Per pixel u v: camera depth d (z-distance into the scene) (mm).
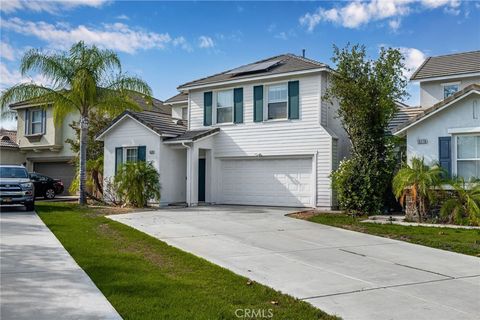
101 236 11203
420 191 14508
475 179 14164
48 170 32625
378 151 16641
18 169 18859
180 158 21875
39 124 31328
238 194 21406
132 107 22297
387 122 17078
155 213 17109
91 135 25750
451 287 7055
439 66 22969
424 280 7477
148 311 5469
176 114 29766
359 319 5504
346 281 7320
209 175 21734
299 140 19531
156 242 10203
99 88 21062
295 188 19750
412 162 15133
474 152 14703
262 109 20594
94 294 6207
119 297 6020
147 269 7633
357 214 16188
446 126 15211
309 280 7336
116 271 7457
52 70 20297
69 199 26578
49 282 6809
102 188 23984
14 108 31672
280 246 10383
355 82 16594
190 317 5262
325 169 18797
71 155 30281
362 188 16281
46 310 5559
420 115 15453
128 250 9414
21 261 8242
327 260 8953
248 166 21188
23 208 19094
